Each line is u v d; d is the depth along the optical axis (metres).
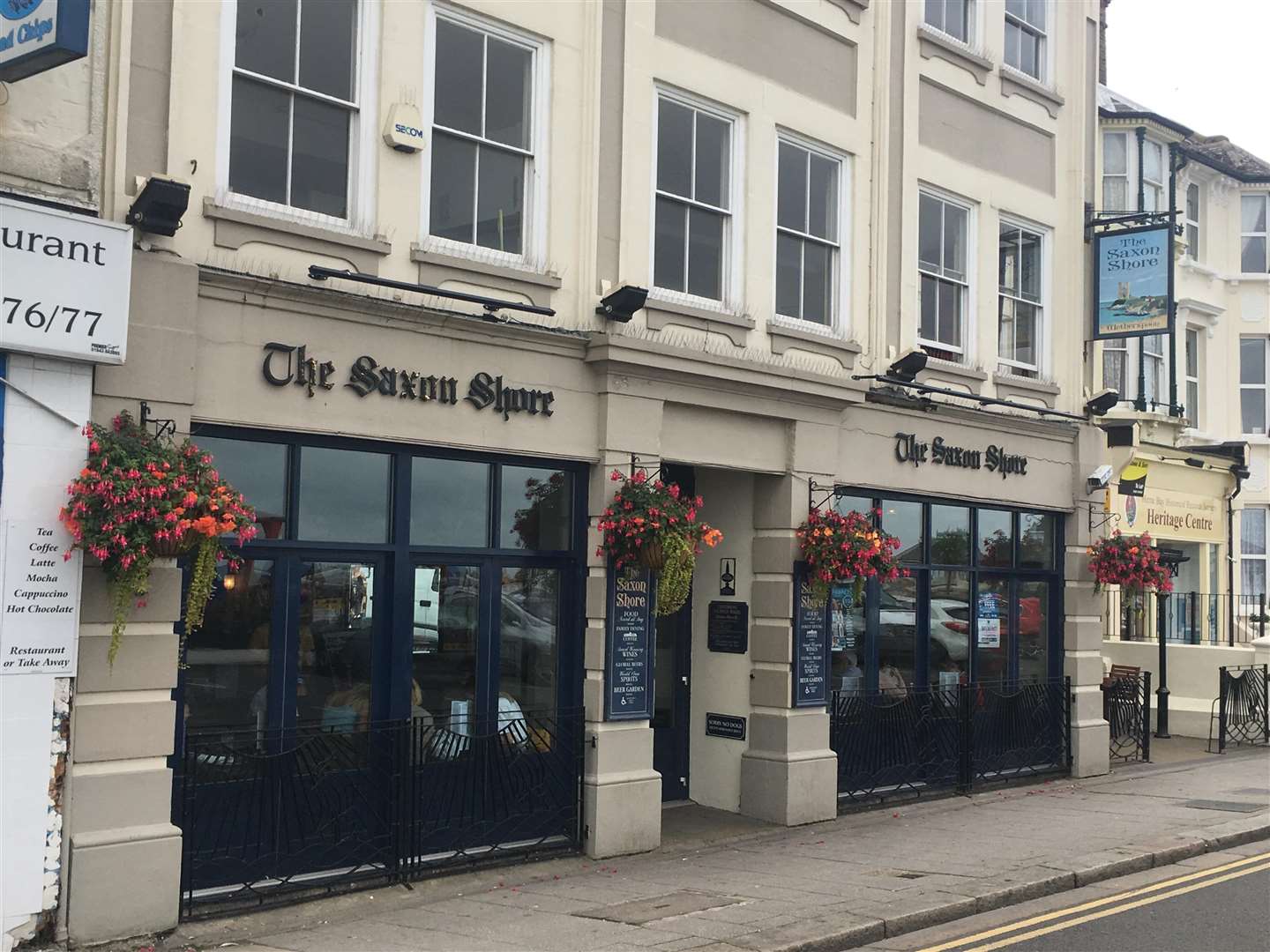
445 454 9.99
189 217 8.52
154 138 8.38
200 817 8.50
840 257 13.38
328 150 9.45
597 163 11.01
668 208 11.77
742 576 12.75
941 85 14.70
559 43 10.84
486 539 10.31
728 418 11.95
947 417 14.33
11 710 7.43
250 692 8.88
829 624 12.70
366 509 9.56
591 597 10.77
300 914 8.59
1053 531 16.11
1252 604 23.53
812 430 12.62
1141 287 17.17
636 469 10.91
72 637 7.66
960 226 15.07
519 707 10.54
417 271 9.73
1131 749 17.44
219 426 8.68
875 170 13.74
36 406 7.59
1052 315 16.22
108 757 7.82
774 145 12.63
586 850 10.53
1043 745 15.30
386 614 9.63
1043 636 15.92
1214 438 23.70
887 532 13.82
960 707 14.22
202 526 7.65
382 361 9.44
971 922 8.60
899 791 13.45
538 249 10.65
